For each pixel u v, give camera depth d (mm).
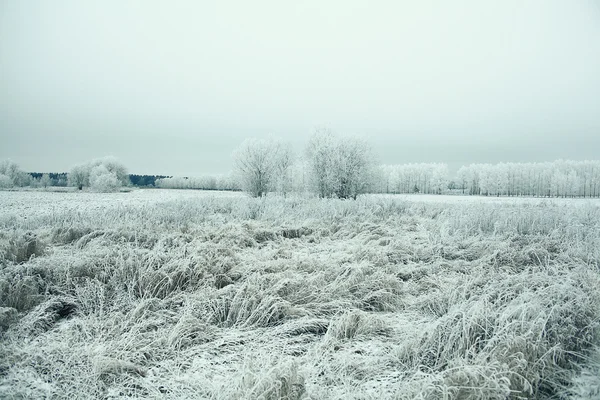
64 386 2863
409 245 7352
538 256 6230
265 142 27938
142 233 7574
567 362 3047
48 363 3141
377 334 3873
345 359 3217
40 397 2750
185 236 7750
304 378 2822
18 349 3189
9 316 3758
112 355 3246
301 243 8023
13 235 7094
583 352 3199
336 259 6266
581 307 3631
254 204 14594
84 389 2838
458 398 2535
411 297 4824
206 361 3250
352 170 24391
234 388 2705
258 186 28047
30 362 3115
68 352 3238
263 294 4461
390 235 8914
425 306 4480
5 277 4422
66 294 4477
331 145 24688
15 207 20562
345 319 3889
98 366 3025
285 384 2633
